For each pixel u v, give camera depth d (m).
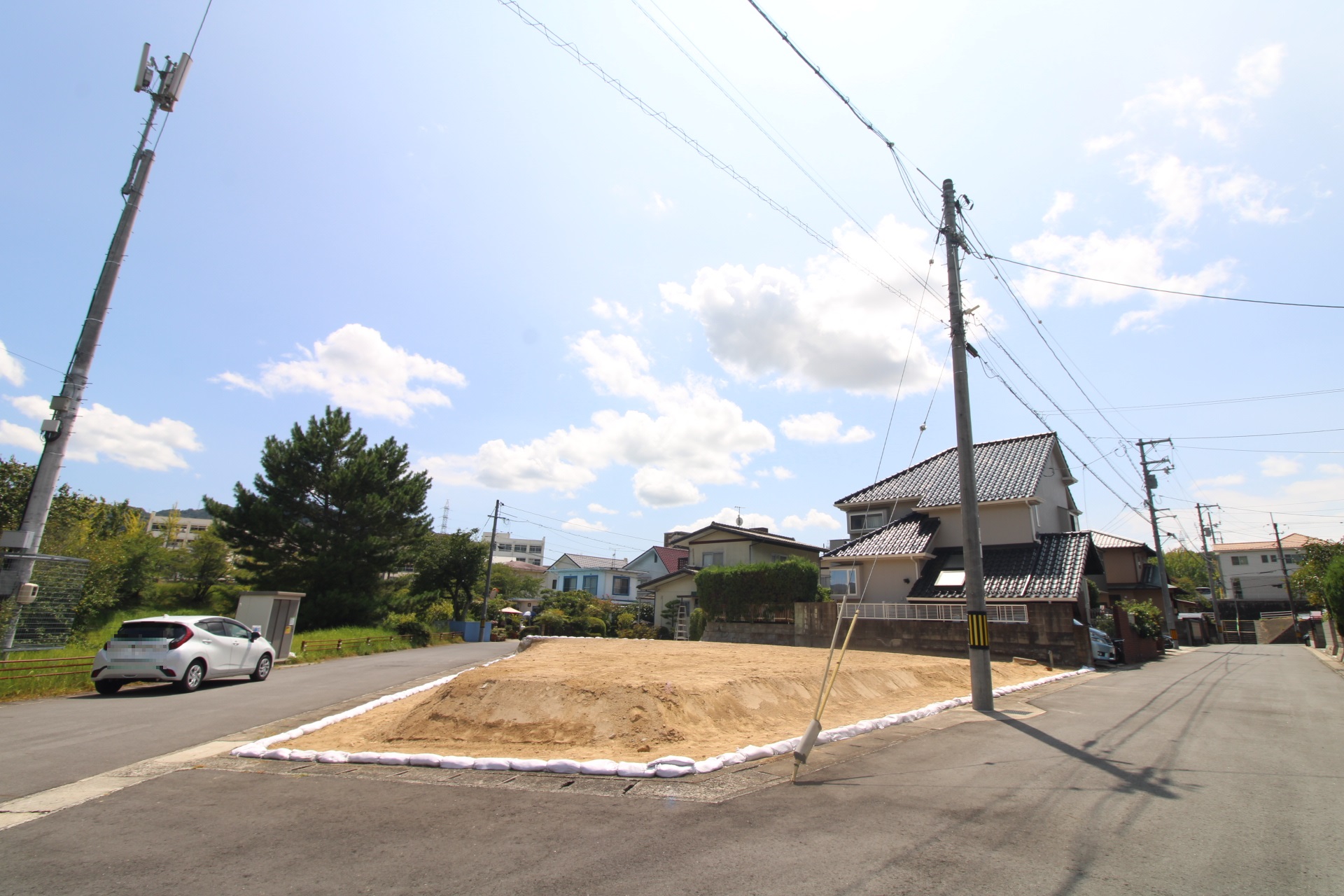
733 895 3.73
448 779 6.16
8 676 12.31
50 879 4.01
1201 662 23.64
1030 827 4.80
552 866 4.16
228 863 4.25
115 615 23.67
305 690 13.50
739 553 33.16
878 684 12.31
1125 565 38.94
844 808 5.27
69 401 12.16
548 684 8.64
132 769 6.86
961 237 12.71
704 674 10.44
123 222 12.86
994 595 21.16
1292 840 4.57
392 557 28.80
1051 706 11.09
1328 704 11.33
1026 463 25.17
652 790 5.77
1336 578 21.52
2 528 17.70
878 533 25.91
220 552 29.44
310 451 27.77
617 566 60.19
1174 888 3.82
